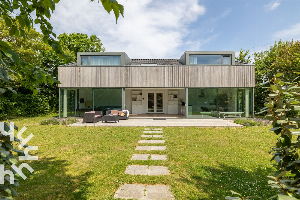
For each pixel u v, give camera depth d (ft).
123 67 41.01
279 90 5.74
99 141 20.29
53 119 34.88
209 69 40.70
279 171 5.43
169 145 18.57
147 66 40.91
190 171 12.07
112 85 41.01
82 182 10.59
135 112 54.08
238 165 13.23
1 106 39.11
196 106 41.16
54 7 4.69
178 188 9.81
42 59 49.24
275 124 5.80
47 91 48.37
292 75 39.58
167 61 54.70
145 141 20.35
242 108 41.09
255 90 48.08
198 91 41.22
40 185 10.24
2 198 3.50
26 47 39.22
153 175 11.49
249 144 19.07
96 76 40.96
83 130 26.66
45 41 5.85
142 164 13.44
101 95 41.88
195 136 22.77
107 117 34.42
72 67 40.91
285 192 4.32
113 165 13.11
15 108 41.50
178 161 13.92
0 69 3.40
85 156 15.17
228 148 17.57
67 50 60.54
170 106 54.44
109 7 3.80
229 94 41.27
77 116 41.81
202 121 36.83
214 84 40.60
